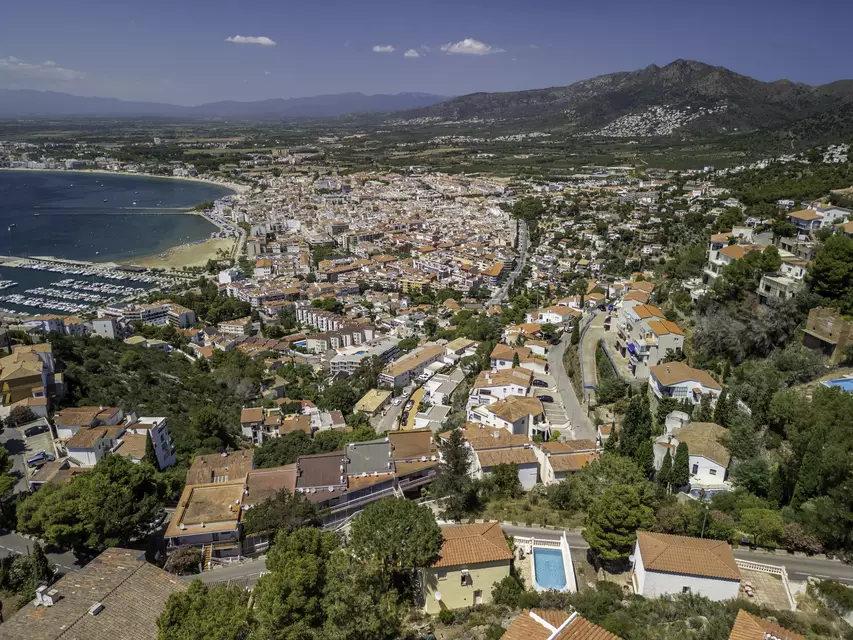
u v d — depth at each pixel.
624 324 145.38
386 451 95.69
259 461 103.50
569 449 92.25
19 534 81.12
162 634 50.06
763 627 47.38
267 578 53.84
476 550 60.38
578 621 45.75
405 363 173.00
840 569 63.19
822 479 70.31
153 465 93.69
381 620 51.59
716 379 108.88
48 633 52.03
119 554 64.56
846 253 104.62
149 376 158.00
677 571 57.44
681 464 80.81
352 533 63.19
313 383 180.00
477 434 103.44
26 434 110.50
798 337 106.56
